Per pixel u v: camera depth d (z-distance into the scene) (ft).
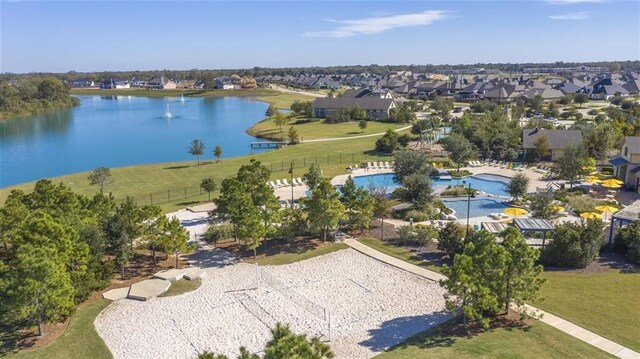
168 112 560.20
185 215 160.35
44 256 82.69
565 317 87.51
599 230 113.29
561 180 199.52
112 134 394.52
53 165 273.95
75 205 119.55
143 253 126.82
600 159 228.22
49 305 85.46
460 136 237.25
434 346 80.28
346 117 419.54
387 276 111.24
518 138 257.75
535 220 127.85
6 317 86.89
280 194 184.96
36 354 81.20
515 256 84.38
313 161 250.37
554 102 518.78
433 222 147.95
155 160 285.02
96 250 107.24
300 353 55.11
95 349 83.10
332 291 104.32
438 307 95.81
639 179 175.22
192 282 109.40
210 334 87.97
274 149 306.35
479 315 81.66
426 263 117.39
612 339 79.92
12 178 242.17
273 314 94.84
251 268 116.98
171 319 93.56
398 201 170.40
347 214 138.41
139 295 101.55
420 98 630.33
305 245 131.34
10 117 516.32
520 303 85.10
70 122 478.59
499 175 214.48
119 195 191.62
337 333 87.20
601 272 107.04
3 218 117.91
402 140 285.23
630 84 622.13
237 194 124.16
